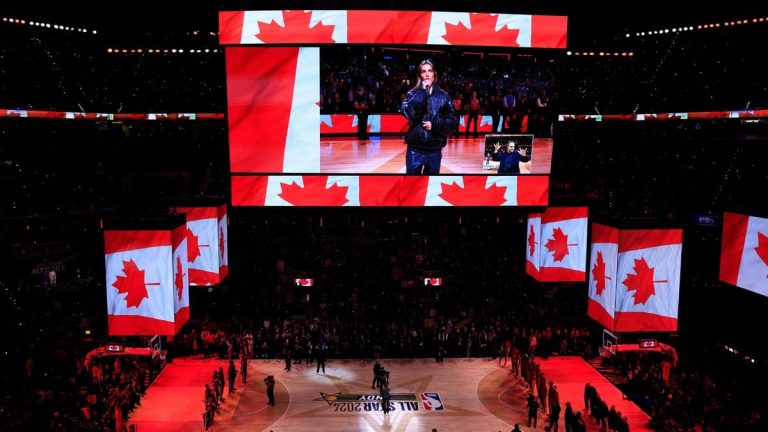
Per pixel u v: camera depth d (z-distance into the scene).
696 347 27.39
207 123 35.66
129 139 35.47
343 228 38.97
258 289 34.19
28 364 24.45
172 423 22.58
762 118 27.75
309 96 18.69
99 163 34.53
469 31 18.58
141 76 34.72
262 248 37.34
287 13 18.41
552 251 22.75
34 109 31.80
